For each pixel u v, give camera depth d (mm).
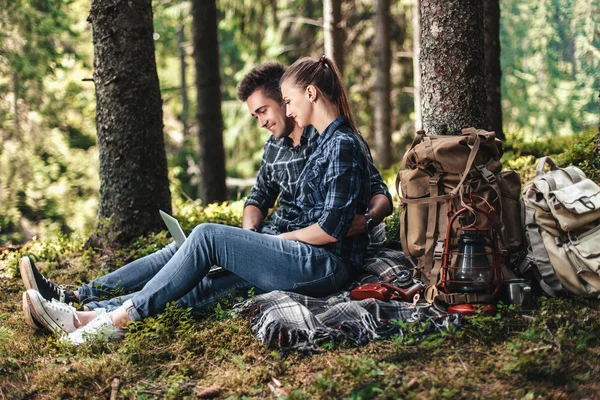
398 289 3324
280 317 3125
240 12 13680
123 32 5098
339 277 3400
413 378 2686
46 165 13562
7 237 12734
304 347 3004
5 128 12422
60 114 13477
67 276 4680
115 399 2807
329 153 3365
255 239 3312
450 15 4234
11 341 3424
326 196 3371
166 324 3283
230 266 3330
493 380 2656
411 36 13711
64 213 13344
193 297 3467
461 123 4293
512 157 6629
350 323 3062
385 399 2568
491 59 6957
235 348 3141
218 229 3303
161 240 4988
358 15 13320
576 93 14828
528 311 3162
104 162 5234
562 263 3221
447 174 3297
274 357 3008
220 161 8906
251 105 3812
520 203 3387
